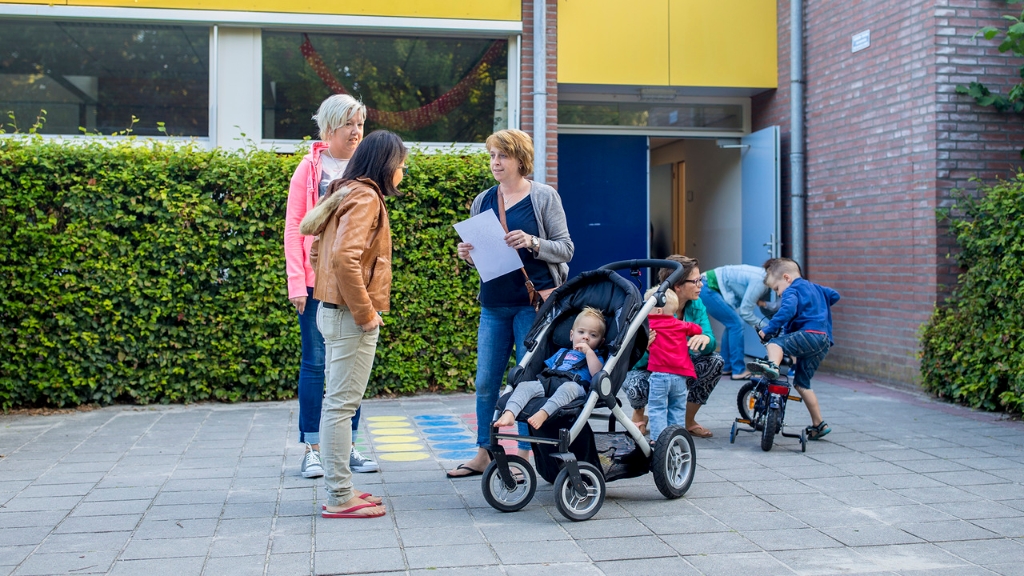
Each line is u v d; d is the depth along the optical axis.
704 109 10.76
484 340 5.19
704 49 9.95
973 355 7.42
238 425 6.88
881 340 8.73
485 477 4.48
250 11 8.58
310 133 8.84
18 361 7.40
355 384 4.36
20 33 8.38
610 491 4.96
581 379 4.57
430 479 5.22
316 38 8.84
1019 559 3.80
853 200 9.12
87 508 4.57
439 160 8.16
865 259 8.95
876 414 7.29
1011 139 8.08
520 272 5.01
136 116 8.52
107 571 3.64
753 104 10.78
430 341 8.29
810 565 3.72
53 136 8.34
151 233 7.54
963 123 7.98
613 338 4.65
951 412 7.37
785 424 6.87
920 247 8.13
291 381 7.97
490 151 5.03
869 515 4.46
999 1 8.02
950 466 5.51
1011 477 5.23
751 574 3.61
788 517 4.43
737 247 10.80
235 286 7.73
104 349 7.55
